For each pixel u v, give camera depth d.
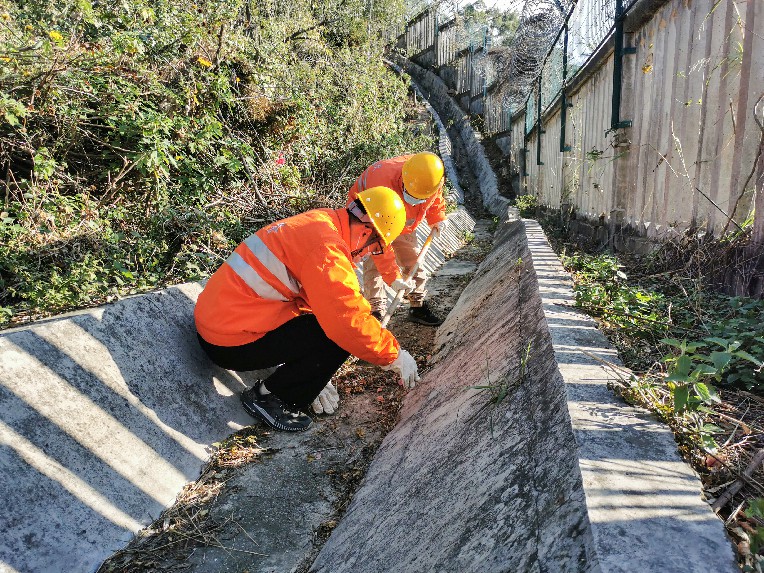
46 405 2.15
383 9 18.61
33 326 2.36
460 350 3.44
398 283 3.74
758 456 1.44
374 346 2.75
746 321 2.39
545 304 2.67
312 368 2.99
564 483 1.35
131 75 4.96
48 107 4.23
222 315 2.76
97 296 3.49
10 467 1.94
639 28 5.04
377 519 2.13
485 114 19.45
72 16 4.81
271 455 2.86
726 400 1.93
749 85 3.17
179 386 2.80
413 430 2.76
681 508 1.18
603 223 6.30
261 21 8.42
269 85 6.39
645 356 2.25
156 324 2.88
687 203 4.03
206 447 2.76
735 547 1.11
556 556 1.17
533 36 10.98
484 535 1.50
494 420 2.07
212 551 2.20
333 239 2.68
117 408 2.42
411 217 4.34
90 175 4.65
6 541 1.80
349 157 7.79
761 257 2.96
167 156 4.57
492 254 6.74
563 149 8.45
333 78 9.27
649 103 4.89
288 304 2.86
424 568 1.60
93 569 1.98
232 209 5.42
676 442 1.52
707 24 3.71
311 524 2.40
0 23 4.37
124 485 2.26
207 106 5.55
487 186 16.36
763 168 2.97
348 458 2.88
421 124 18.50
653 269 3.98
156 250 4.38
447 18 24.36
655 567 1.01
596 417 1.58
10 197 4.15
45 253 3.85
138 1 5.21
